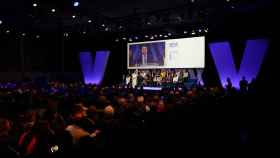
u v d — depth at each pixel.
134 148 3.50
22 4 11.23
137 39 18.44
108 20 14.34
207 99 6.69
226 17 13.16
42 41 20.70
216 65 14.98
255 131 5.82
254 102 8.93
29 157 2.58
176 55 16.33
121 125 3.57
